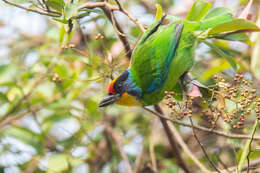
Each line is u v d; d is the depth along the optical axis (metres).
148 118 11.33
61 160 9.70
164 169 10.52
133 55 7.92
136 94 7.91
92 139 10.09
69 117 10.34
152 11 11.05
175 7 11.77
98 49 9.30
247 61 9.28
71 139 10.04
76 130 10.31
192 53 7.57
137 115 11.37
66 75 9.71
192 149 10.28
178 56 7.58
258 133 8.10
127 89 7.89
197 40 7.45
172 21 8.05
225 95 6.41
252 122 7.46
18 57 11.15
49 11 6.86
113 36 9.43
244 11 7.05
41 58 10.19
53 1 6.63
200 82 7.31
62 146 9.96
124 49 7.95
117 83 7.89
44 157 9.75
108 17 7.72
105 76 7.48
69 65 10.10
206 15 7.76
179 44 7.60
